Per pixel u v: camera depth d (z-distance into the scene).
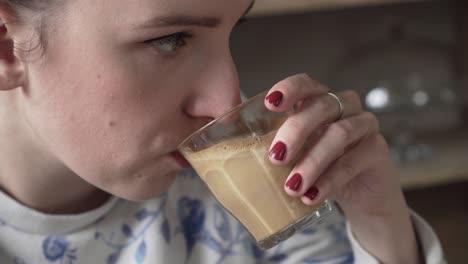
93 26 0.50
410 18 1.30
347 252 0.68
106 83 0.51
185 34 0.50
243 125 0.51
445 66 1.30
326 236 0.68
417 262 0.65
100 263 0.64
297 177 0.51
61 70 0.52
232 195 0.52
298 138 0.51
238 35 1.27
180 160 0.55
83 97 0.52
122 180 0.55
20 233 0.60
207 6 0.49
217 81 0.52
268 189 0.52
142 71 0.51
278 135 0.51
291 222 0.53
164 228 0.66
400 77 1.27
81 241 0.62
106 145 0.53
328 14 1.28
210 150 0.51
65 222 0.61
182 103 0.53
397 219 0.64
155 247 0.65
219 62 0.52
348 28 1.29
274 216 0.52
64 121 0.53
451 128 1.30
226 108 0.52
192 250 0.69
